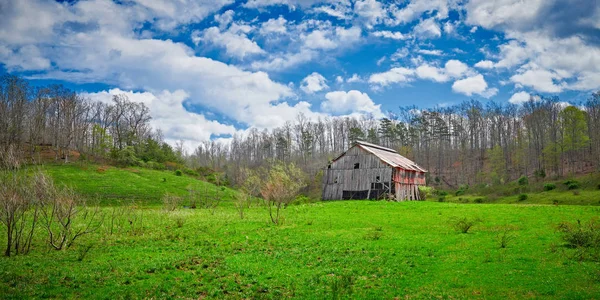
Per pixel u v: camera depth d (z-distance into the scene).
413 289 16.61
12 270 19.56
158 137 161.25
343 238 29.12
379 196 71.19
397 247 25.23
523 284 16.41
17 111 90.50
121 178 82.56
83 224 36.41
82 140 110.06
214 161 171.62
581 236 22.59
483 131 145.38
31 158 82.94
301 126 166.75
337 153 142.62
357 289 16.91
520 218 36.62
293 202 71.00
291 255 23.92
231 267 20.98
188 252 24.98
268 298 16.12
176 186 86.12
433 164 141.88
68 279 18.47
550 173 100.44
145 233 32.78
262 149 169.00
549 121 122.31
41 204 25.84
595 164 95.06
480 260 20.92
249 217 44.28
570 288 15.50
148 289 17.08
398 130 152.62
